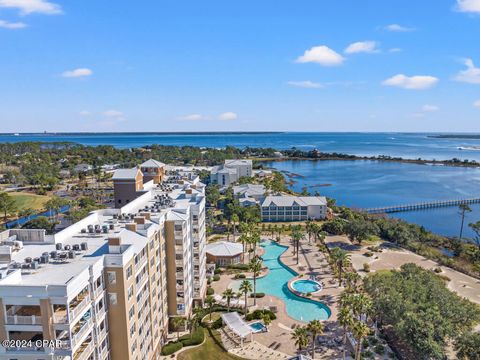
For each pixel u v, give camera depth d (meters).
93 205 156.38
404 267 81.38
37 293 33.56
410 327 56.22
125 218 62.62
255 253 105.94
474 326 67.00
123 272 42.72
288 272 99.38
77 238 52.06
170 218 64.81
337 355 61.75
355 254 111.31
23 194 192.88
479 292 85.31
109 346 43.97
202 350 62.75
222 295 83.75
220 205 174.88
